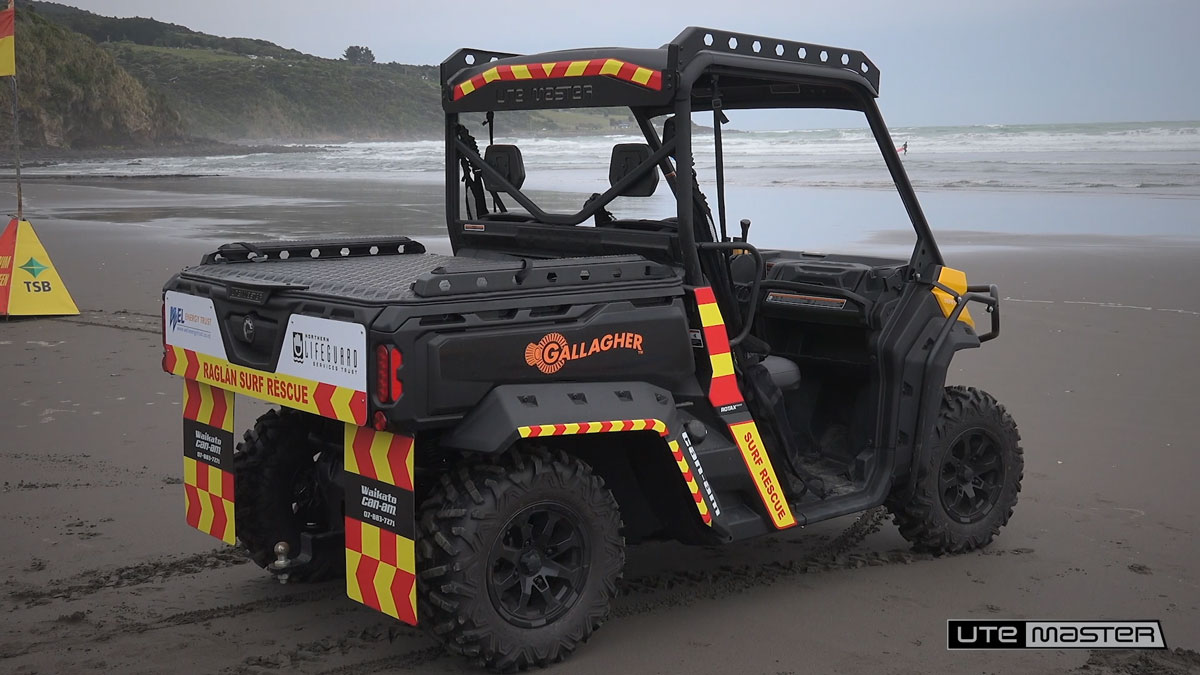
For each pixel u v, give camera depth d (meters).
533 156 4.43
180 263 14.02
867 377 4.89
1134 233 17.02
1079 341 9.23
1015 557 4.89
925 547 4.92
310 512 4.54
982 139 56.16
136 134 92.69
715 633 4.03
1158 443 6.51
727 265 4.25
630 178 4.16
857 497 4.62
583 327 3.71
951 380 8.01
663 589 4.49
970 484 4.98
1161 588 4.52
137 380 7.94
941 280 4.89
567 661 3.76
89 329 9.81
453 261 4.48
